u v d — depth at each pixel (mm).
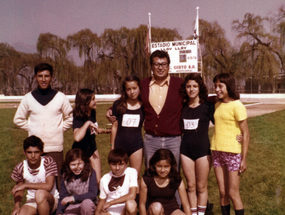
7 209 3465
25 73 36469
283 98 20891
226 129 2838
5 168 5121
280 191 3650
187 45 15906
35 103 3150
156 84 3180
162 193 2812
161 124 3088
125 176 2904
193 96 2943
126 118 3186
